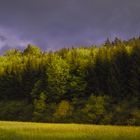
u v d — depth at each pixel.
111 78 76.00
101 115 71.62
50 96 82.75
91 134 31.27
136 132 32.50
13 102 89.38
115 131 33.78
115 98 74.06
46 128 39.53
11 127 42.56
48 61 91.19
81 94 80.75
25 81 91.31
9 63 99.81
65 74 81.94
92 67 80.56
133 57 75.38
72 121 74.81
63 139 27.03
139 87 72.50
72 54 88.75
